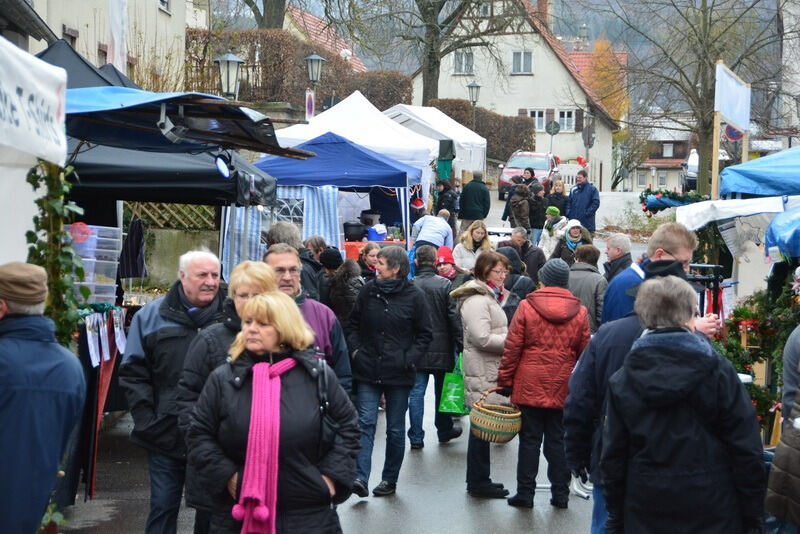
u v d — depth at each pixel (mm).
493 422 8648
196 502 5332
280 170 17938
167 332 6414
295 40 30688
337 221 17891
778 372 9578
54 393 4965
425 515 8523
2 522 4848
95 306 8453
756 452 4832
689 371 4812
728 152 37469
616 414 4996
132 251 11344
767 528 6043
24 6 11617
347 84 37500
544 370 8406
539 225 26797
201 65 25672
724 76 14336
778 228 8953
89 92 7793
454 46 41906
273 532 4730
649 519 4906
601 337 5863
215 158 9242
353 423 5020
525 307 8445
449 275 13492
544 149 65188
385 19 38750
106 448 10516
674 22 39781
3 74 4359
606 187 77562
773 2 39062
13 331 4961
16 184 7961
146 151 9273
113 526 7875
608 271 12148
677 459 4848
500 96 65125
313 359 4941
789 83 39125
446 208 28219
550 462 8742
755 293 10680
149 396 6414
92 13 20359
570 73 64812
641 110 41531
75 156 9227
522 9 42344
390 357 8734
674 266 6203
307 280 10109
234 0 37125
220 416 4812
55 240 6230
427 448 11117
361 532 8031
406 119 31328
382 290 8773
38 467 4906
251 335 4844
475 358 9234
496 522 8344
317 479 4812
